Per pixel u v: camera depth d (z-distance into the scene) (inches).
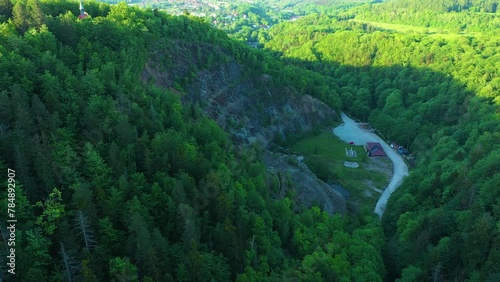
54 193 2030.0
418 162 4645.7
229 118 4694.9
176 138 2765.7
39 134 2375.7
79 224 1962.4
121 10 4458.7
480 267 2357.3
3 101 2325.3
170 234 2230.6
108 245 2030.0
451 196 3201.3
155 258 1920.5
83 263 1742.1
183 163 2659.9
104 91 3011.8
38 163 2128.4
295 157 4852.4
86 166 2320.4
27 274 1694.1
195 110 3772.1
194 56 4827.8
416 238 2844.5
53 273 1827.0
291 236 2785.4
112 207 2127.2
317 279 2325.3
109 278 1927.9
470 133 4232.3
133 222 1963.6
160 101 3390.7
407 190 3777.1
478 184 3021.7
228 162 3120.1
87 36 3683.6
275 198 3314.5
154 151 2625.5
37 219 1943.9
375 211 3964.1
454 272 2444.6
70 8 4293.8
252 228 2497.5
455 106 5191.9
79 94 2827.3
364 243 2832.2
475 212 2640.3
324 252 2655.0
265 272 2292.1
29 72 2768.2
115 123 2723.9
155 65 4126.5
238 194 2628.0
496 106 4616.1
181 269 1977.1
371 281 2507.4
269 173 3678.6
